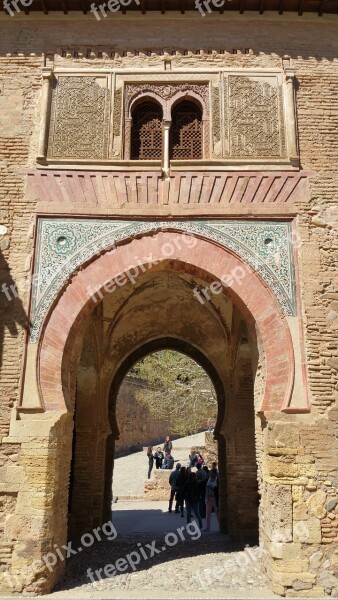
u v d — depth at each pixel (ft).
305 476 24.97
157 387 88.58
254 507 36.86
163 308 43.04
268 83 30.86
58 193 28.84
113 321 41.55
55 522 25.25
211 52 31.53
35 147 29.76
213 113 30.25
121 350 43.83
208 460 79.77
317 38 32.04
